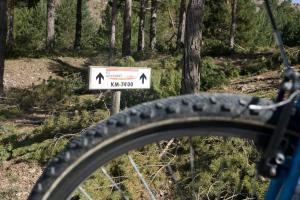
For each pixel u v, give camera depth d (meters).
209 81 12.81
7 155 7.04
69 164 1.53
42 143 6.89
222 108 1.48
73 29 48.38
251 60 16.12
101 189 4.95
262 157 1.54
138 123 1.49
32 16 41.19
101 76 5.61
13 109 10.42
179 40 27.77
